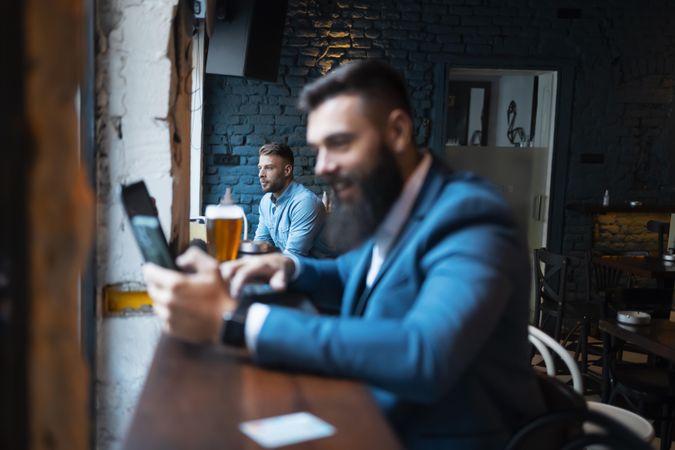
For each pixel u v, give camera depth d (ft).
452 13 19.99
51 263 1.73
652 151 20.70
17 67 1.55
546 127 20.86
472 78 22.94
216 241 4.84
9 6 1.53
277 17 12.52
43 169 1.68
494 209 3.39
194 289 2.95
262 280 4.24
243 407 2.41
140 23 4.80
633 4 20.25
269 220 14.20
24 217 1.59
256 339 2.82
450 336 2.84
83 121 4.77
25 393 1.62
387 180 3.49
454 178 3.68
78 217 1.81
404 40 20.03
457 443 3.42
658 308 14.94
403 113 3.48
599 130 20.52
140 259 4.95
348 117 3.41
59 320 1.77
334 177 3.52
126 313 5.00
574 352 17.60
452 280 3.06
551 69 20.27
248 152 19.90
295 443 2.15
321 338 2.77
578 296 20.80
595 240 20.68
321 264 4.57
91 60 4.73
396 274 3.51
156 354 2.91
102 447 5.09
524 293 3.50
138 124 4.88
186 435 2.16
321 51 19.88
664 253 18.17
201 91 16.06
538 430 3.35
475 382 3.45
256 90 19.76
